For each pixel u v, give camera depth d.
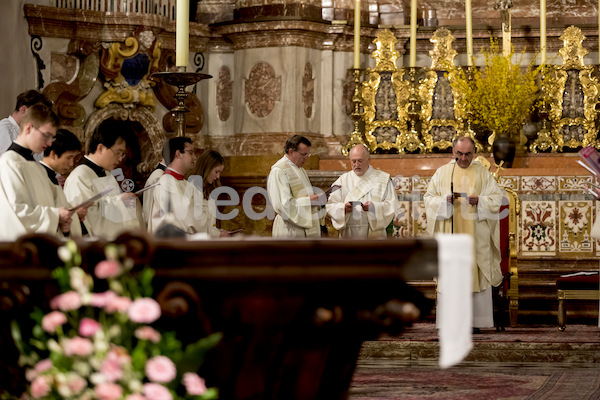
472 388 13.23
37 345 7.02
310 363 7.73
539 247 19.94
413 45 21.31
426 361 15.35
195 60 21.73
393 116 21.83
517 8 22.50
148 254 7.04
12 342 7.61
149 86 20.28
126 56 19.53
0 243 7.22
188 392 6.90
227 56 22.12
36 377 6.65
